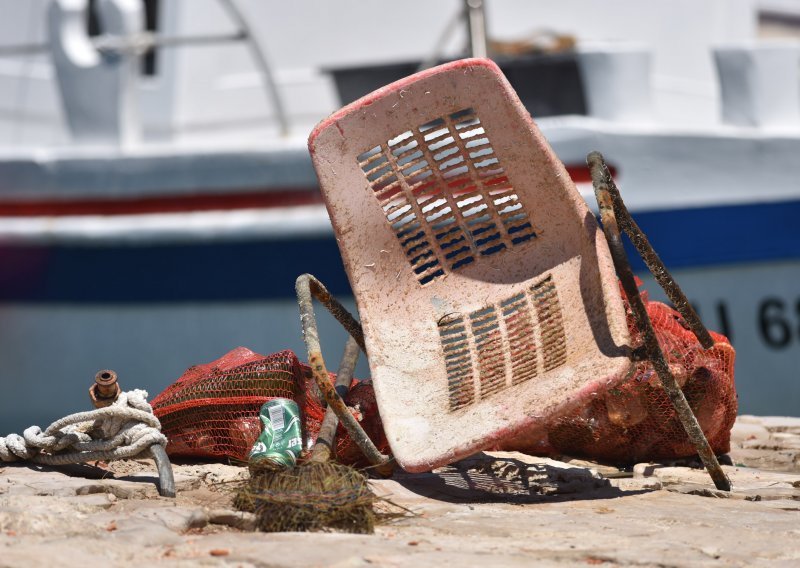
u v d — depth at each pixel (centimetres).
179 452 1753
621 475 1802
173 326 3731
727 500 1575
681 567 1123
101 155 3675
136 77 3819
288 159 3553
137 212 3681
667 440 1898
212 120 4588
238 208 3616
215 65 4603
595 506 1504
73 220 3725
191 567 1076
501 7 4784
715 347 1922
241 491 1395
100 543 1151
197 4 4550
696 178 3559
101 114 3762
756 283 3647
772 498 1598
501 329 1700
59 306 3800
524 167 1692
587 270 1650
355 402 1741
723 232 3597
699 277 3606
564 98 3962
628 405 1856
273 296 3641
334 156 1683
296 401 1688
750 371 3678
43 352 3841
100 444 1532
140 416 1529
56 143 4547
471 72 1648
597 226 1653
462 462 1767
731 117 3744
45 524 1226
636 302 1530
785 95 3697
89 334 3806
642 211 3516
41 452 1587
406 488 1598
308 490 1318
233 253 3641
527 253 1739
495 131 1683
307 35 4716
